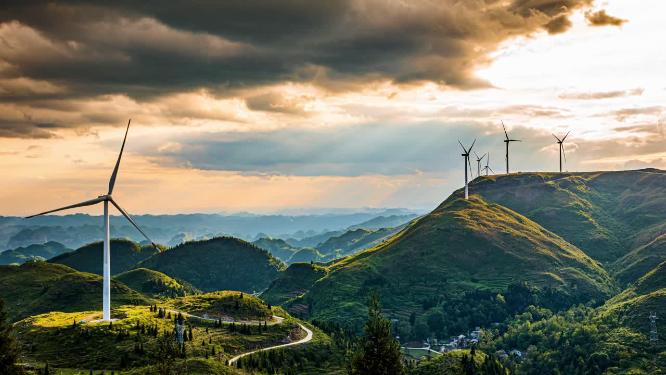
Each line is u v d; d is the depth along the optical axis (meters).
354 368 161.62
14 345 176.38
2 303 178.75
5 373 171.50
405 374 163.12
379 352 159.75
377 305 167.25
